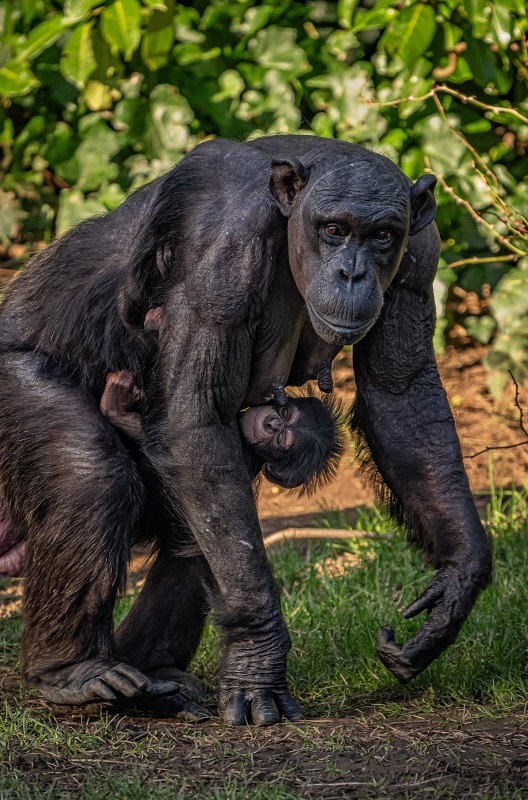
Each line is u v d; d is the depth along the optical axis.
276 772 8.25
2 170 20.58
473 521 9.55
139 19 16.44
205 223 8.80
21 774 8.34
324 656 10.80
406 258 9.16
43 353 10.03
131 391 9.88
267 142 9.34
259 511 15.51
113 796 7.83
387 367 9.58
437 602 9.44
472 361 18.91
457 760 8.24
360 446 10.35
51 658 9.82
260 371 9.34
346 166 8.38
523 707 9.41
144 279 9.22
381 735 8.87
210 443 9.12
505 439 16.58
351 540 13.66
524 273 17.14
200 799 7.80
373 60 18.25
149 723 9.52
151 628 10.46
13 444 9.86
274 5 18.33
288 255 8.79
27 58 17.77
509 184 17.88
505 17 16.42
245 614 9.29
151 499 10.26
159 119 18.08
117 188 18.36
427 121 17.64
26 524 10.07
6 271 20.08
